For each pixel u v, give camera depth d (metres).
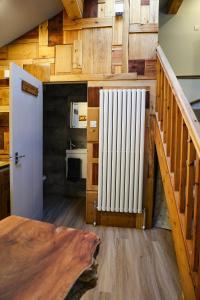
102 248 2.43
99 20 2.91
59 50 3.03
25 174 2.61
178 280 1.92
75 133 4.32
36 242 0.96
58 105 4.31
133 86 2.91
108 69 2.94
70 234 1.03
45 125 4.37
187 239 1.55
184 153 1.66
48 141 4.38
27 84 2.57
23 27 2.93
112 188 2.92
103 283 1.88
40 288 0.70
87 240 0.98
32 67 3.09
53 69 3.05
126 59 2.90
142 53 2.88
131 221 2.99
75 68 3.00
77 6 2.63
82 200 4.07
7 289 0.69
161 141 2.47
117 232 2.84
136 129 2.82
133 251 2.38
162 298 1.72
